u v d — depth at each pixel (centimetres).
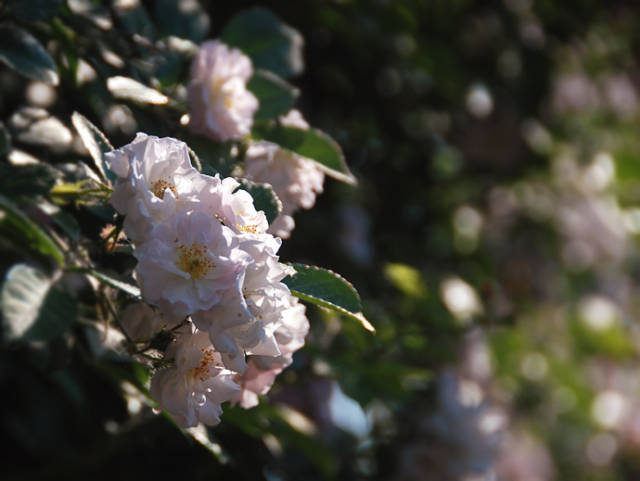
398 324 102
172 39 81
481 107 135
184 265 67
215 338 67
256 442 89
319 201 112
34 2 76
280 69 86
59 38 79
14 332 67
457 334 108
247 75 79
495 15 140
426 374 94
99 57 80
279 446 91
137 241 68
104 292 72
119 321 71
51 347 75
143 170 69
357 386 93
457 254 140
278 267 69
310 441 89
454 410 108
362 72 117
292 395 105
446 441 106
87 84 80
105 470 90
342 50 114
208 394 70
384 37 118
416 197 130
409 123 128
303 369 92
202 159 75
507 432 152
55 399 95
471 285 122
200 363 69
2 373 92
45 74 75
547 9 147
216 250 67
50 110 85
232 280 67
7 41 75
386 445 106
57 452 94
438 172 135
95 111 80
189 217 68
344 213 114
